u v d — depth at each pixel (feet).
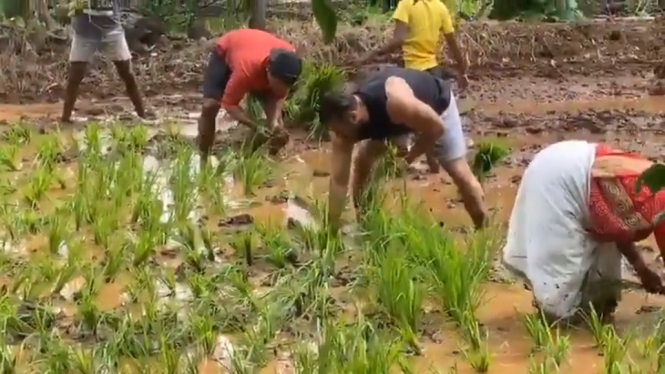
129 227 22.11
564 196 15.85
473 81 43.01
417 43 28.35
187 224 21.48
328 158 28.48
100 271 19.19
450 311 16.99
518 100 38.52
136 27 45.34
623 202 15.62
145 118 34.63
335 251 19.76
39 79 41.47
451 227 21.94
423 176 26.12
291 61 24.64
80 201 22.61
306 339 16.40
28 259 20.11
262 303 17.44
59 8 45.19
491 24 49.80
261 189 25.49
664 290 16.66
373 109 18.42
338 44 44.96
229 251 20.54
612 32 49.55
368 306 17.46
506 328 16.83
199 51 44.80
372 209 20.77
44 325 16.87
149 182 24.47
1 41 42.80
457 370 15.35
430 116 18.24
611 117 34.09
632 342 15.88
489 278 18.99
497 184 25.70
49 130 32.40
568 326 16.55
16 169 27.50
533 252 16.12
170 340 16.10
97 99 39.27
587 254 15.99
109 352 15.56
